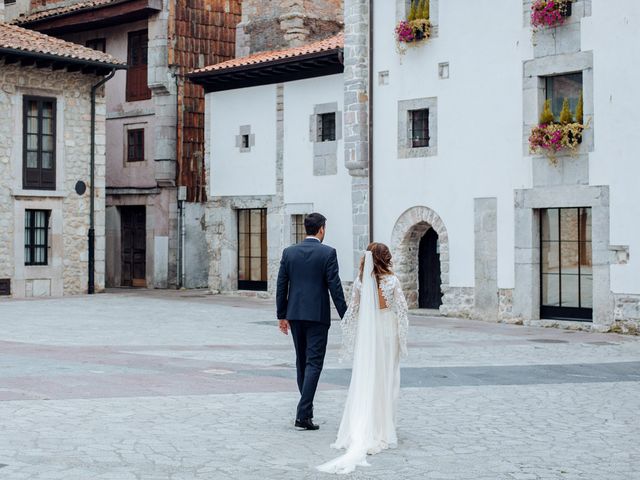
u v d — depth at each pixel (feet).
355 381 25.34
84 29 102.22
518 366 41.98
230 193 85.46
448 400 32.94
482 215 64.54
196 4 96.63
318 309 27.09
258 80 82.69
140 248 98.32
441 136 67.00
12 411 28.04
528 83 62.18
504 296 63.31
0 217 80.79
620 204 57.41
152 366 38.91
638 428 28.30
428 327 59.93
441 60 66.95
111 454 23.11
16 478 20.51
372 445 24.52
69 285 85.71
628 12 57.21
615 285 57.67
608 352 48.47
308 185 78.18
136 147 98.22
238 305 75.10
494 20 63.93
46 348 44.86
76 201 86.28
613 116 57.82
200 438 25.40
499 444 25.79
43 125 84.12
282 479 21.43
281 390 33.78
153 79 94.79
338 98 75.82
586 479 22.00
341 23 97.04
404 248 69.82
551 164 60.75
